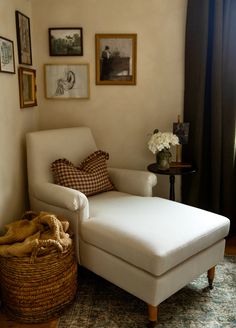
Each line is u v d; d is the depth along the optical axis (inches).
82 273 90.1
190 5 101.7
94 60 109.9
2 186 83.6
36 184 89.4
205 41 100.7
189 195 110.2
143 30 107.4
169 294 68.6
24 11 100.0
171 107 112.6
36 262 67.5
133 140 116.2
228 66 100.6
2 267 71.2
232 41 99.2
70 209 76.8
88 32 107.8
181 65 109.0
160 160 102.5
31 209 93.9
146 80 111.1
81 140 104.6
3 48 82.4
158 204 87.0
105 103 113.3
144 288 67.1
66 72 110.6
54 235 70.5
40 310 70.7
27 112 102.9
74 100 113.0
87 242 78.1
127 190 99.0
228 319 72.6
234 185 110.1
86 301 78.2
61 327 70.1
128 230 71.2
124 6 106.0
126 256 68.9
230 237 112.7
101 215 79.8
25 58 99.3
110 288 83.4
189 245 69.0
